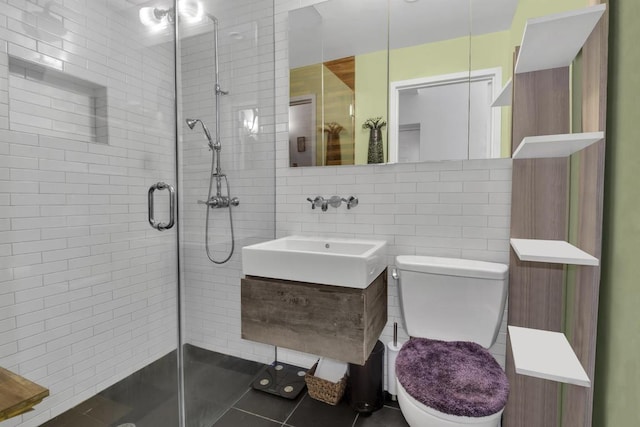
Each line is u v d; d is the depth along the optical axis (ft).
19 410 2.35
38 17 4.63
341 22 5.78
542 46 3.25
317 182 6.11
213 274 6.03
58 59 4.85
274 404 5.43
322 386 5.43
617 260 2.68
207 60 6.15
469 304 4.52
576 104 3.64
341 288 4.17
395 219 5.55
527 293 4.24
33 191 4.59
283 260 4.49
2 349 4.31
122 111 5.68
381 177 5.62
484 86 4.90
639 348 2.31
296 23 6.13
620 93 2.66
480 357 4.08
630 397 2.43
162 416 5.01
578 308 3.29
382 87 5.52
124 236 5.74
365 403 5.16
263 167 6.47
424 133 5.27
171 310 5.67
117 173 5.62
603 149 2.80
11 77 4.36
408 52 5.33
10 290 4.38
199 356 5.52
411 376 3.67
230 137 6.31
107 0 5.44
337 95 5.87
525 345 3.57
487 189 4.98
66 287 4.97
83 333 5.16
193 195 5.93
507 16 4.75
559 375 2.91
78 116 5.11
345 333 4.12
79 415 4.98
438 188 5.25
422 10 5.23
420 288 4.76
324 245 5.59
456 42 5.03
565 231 4.07
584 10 2.66
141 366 5.82
